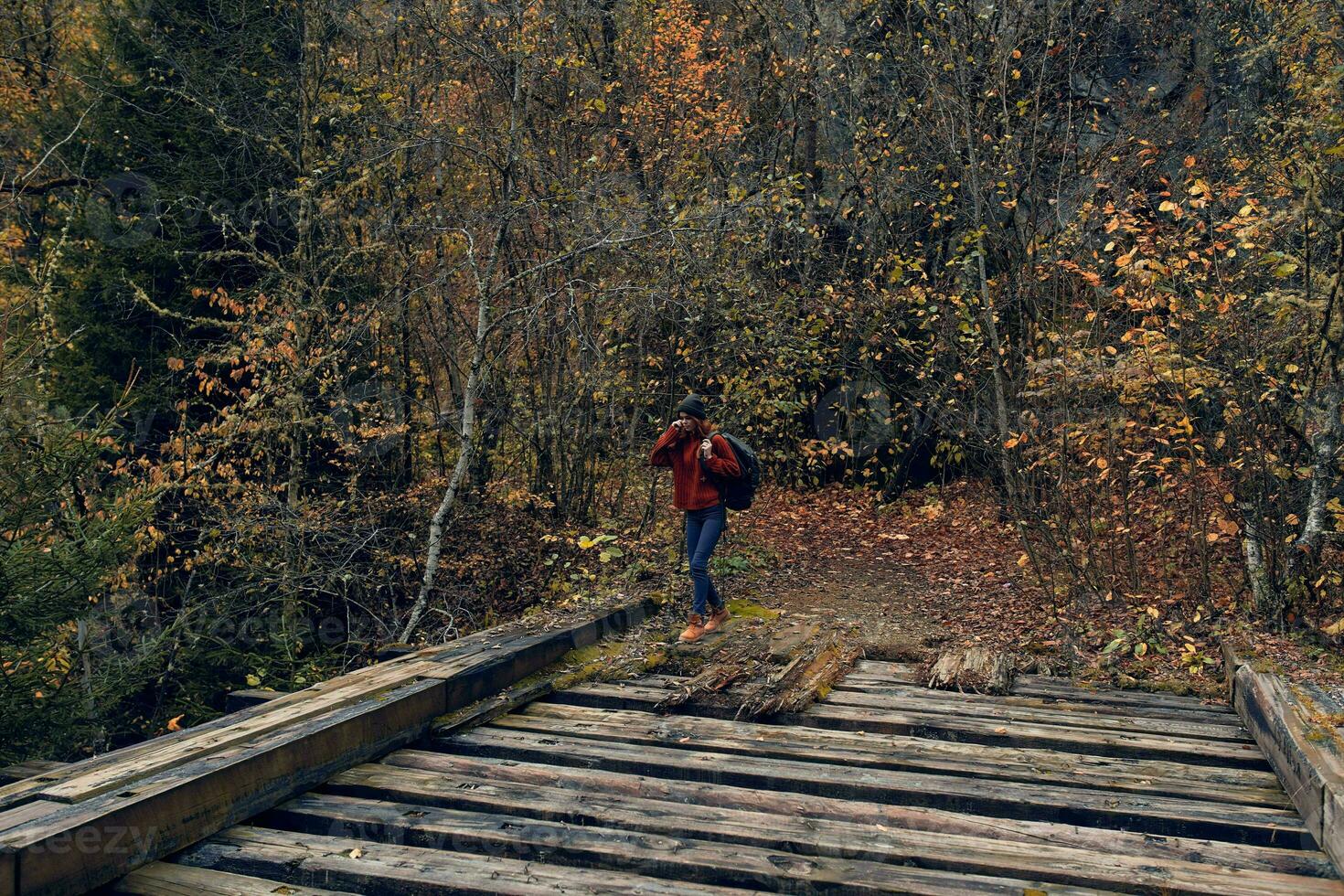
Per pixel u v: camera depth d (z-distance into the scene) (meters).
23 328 10.09
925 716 6.15
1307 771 4.20
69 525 9.02
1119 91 13.80
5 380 9.22
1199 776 4.96
